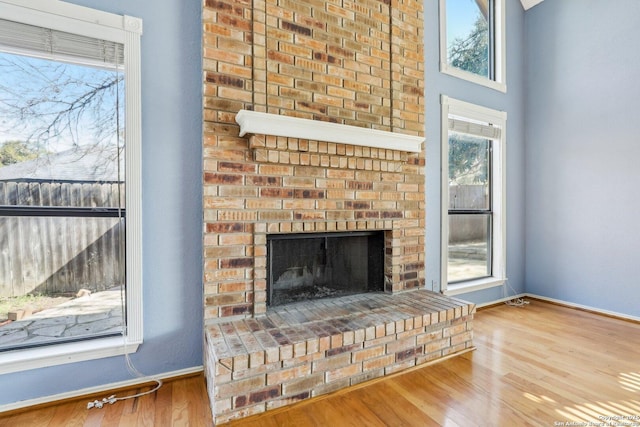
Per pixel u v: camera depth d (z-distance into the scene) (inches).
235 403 57.9
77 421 58.7
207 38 70.5
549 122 132.8
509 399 64.9
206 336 69.5
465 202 128.0
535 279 138.7
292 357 62.5
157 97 71.4
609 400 64.3
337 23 86.7
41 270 66.7
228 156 72.6
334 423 58.0
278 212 78.0
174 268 73.6
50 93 65.5
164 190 72.5
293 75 80.5
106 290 71.4
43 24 61.6
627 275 111.3
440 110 113.6
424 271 103.6
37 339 66.4
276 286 85.4
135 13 69.0
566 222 128.0
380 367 73.3
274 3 78.3
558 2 129.0
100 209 70.1
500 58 132.0
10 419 59.1
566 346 89.9
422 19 102.3
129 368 69.8
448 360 81.7
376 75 92.8
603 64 116.6
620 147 112.8
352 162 86.5
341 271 95.0
